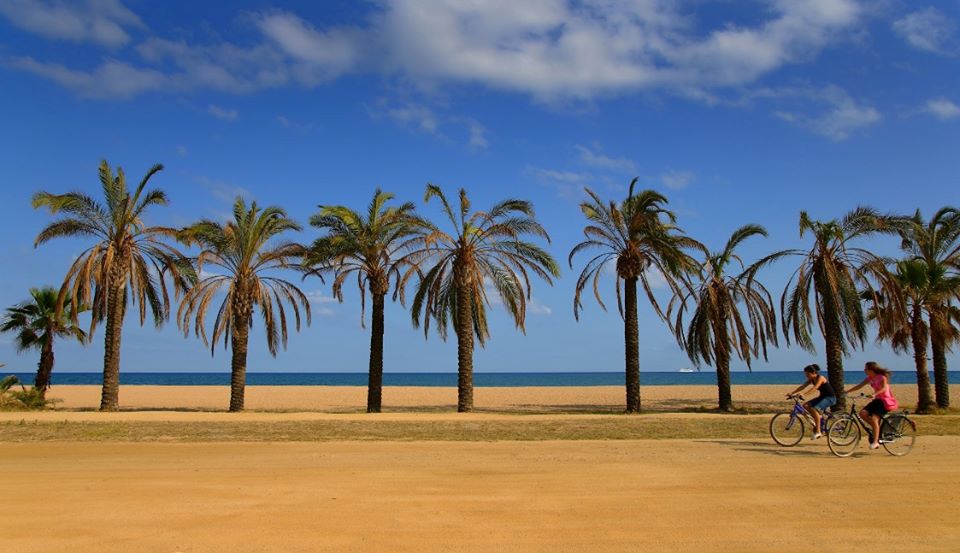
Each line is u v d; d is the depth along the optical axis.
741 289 31.62
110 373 27.75
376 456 13.39
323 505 8.62
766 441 15.97
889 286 27.22
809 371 14.64
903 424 13.41
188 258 30.47
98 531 7.32
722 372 31.31
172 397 46.72
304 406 38.00
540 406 37.88
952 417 23.09
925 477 10.73
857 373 165.75
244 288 28.89
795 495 9.32
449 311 29.81
